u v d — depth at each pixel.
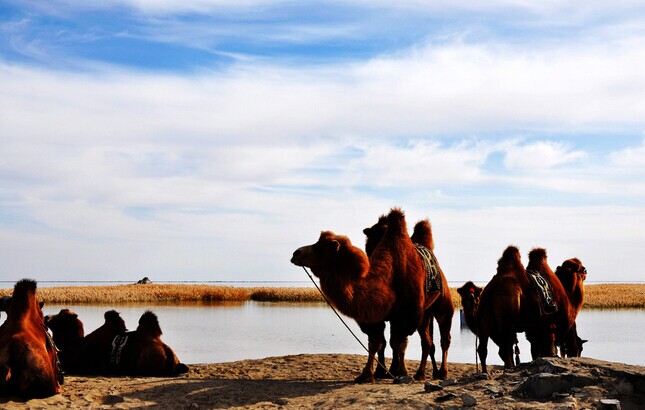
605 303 47.03
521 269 10.79
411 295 10.12
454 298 46.69
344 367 12.38
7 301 9.11
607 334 24.44
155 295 51.62
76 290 54.84
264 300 53.50
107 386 9.58
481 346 10.49
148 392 9.16
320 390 9.32
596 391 8.00
